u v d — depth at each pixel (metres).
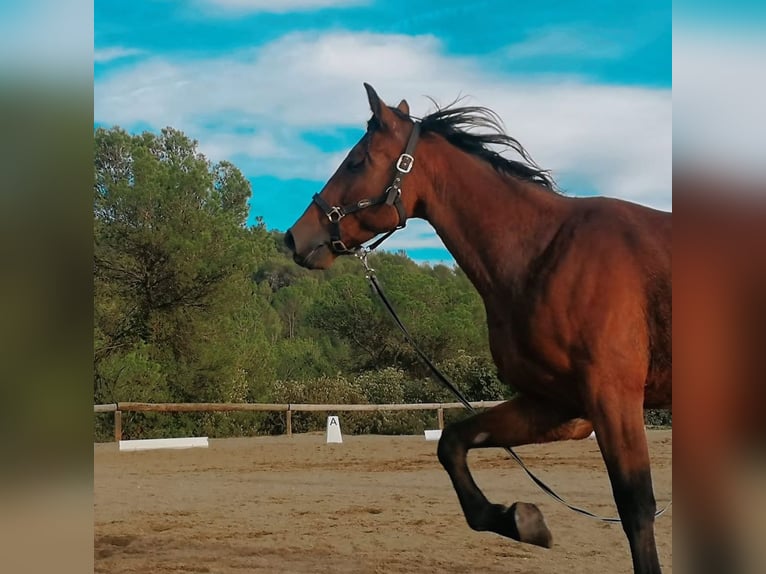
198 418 18.81
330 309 25.50
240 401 19.27
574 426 4.12
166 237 18.84
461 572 4.96
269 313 35.12
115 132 20.62
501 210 4.05
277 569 5.03
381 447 14.04
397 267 26.55
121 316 18.81
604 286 3.67
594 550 5.57
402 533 6.25
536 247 3.92
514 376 3.95
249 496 8.28
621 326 3.62
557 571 4.98
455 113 4.26
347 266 42.03
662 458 11.11
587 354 3.64
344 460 11.96
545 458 11.91
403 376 21.84
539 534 3.98
